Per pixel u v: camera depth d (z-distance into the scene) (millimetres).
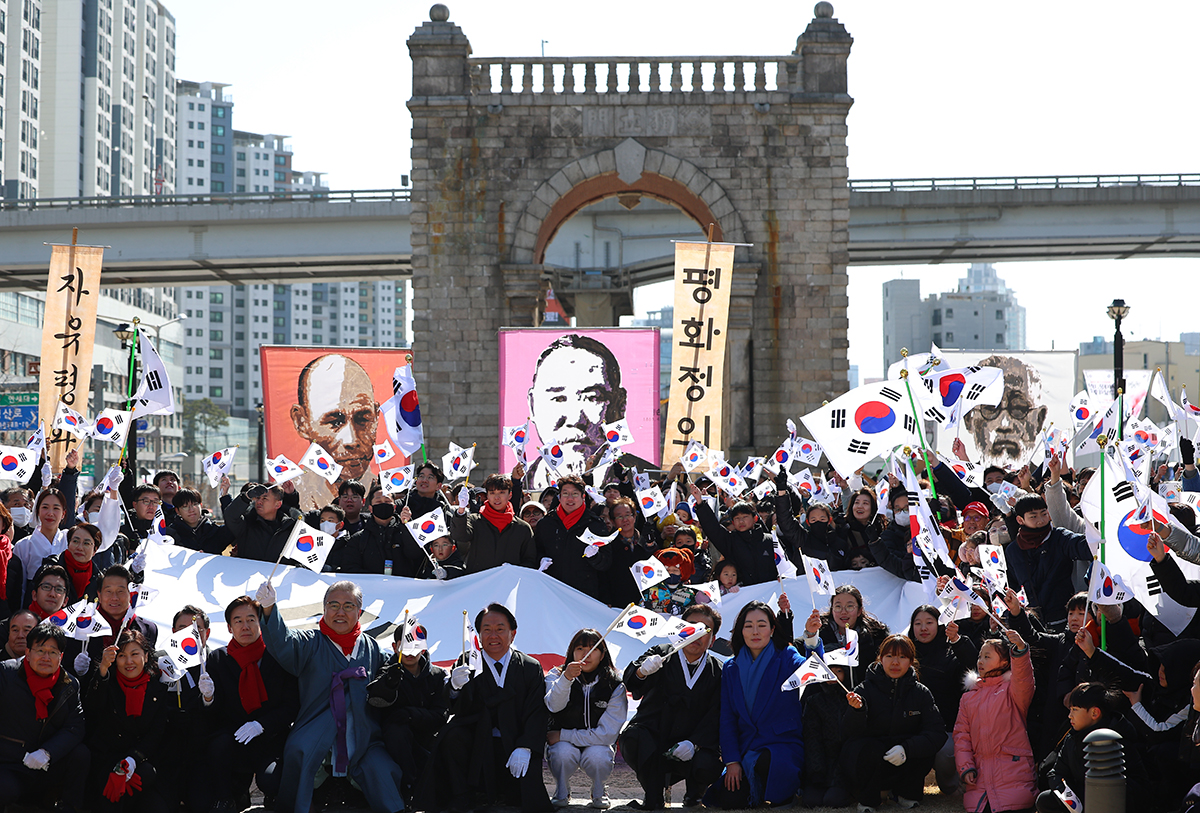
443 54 31219
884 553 14352
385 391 21703
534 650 13164
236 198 52219
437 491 16141
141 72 134500
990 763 10500
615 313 60000
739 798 10891
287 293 193625
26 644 10461
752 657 11234
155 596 11984
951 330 139500
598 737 11367
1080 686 9711
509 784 11133
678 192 32656
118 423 15820
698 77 31234
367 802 10961
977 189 51438
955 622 11695
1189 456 17609
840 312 31109
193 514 14742
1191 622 10852
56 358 18469
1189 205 51438
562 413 21391
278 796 10586
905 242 51969
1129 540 10586
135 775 10305
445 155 31297
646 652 11758
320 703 10742
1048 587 12461
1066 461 17359
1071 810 9383
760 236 31172
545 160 31250
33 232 52750
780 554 11664
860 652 11703
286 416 21609
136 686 10438
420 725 10930
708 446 21531
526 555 14336
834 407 13711
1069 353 23578
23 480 14242
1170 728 10203
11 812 10320
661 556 14469
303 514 14961
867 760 10680
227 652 10867
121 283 58594
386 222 52250
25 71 110125
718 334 21609
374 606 13273
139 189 134375
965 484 15805
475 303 31266
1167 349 101812
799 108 31094
